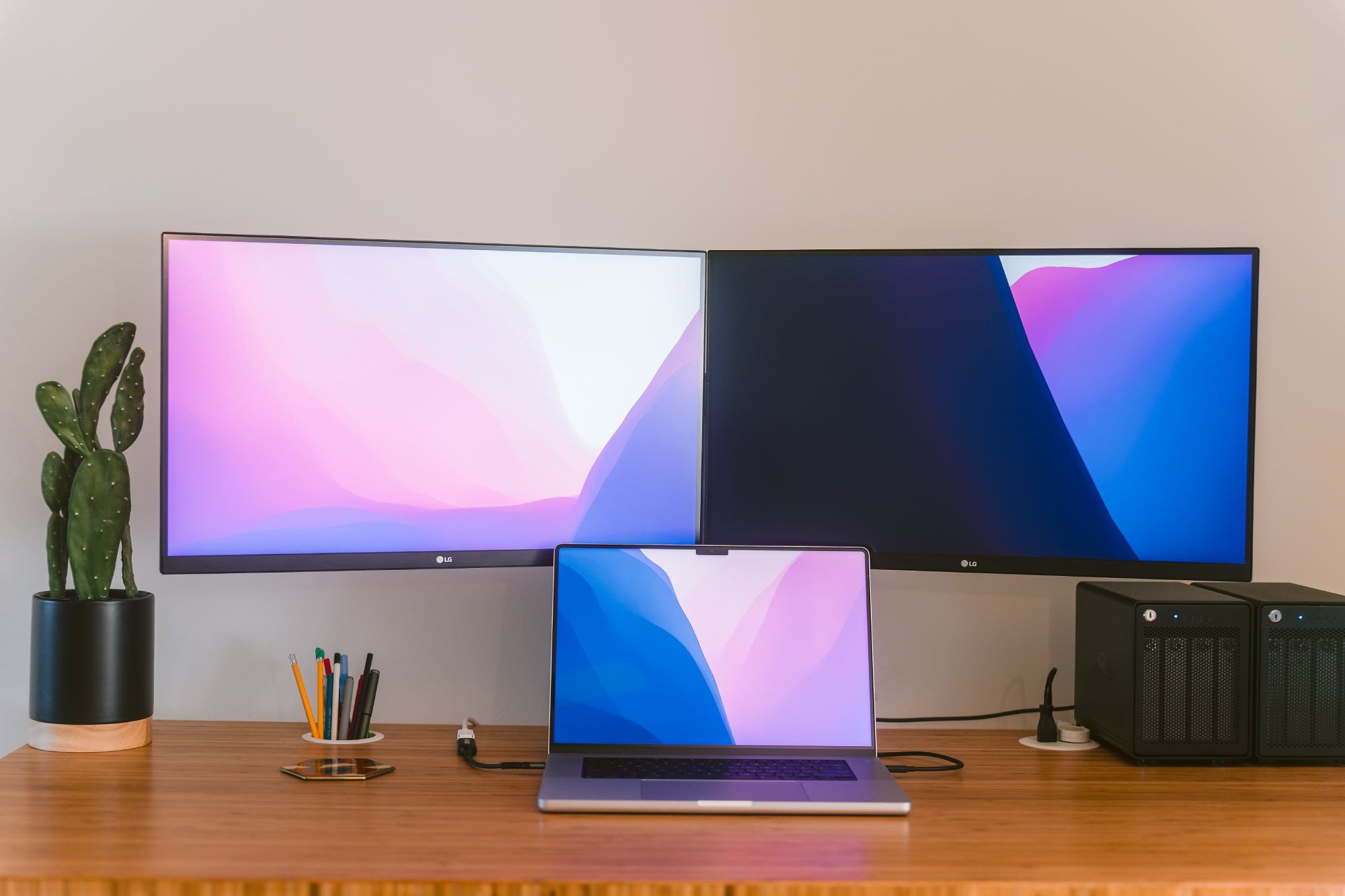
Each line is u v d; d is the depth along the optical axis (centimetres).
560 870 101
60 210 158
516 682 162
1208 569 142
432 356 142
